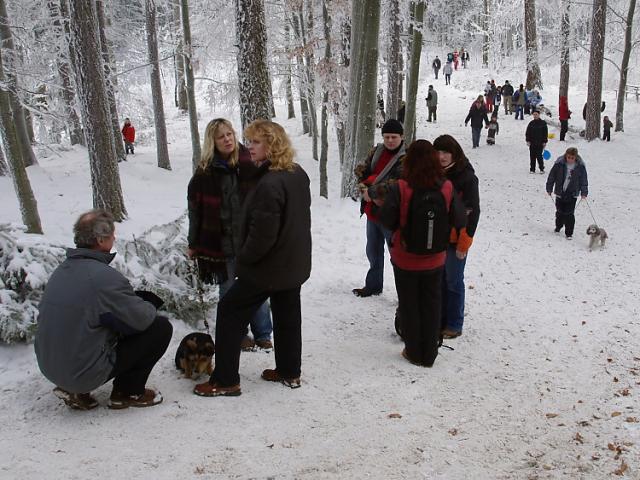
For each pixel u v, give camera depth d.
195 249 4.70
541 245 10.25
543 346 5.51
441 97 36.12
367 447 3.61
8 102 8.79
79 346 3.59
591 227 10.05
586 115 22.41
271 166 3.85
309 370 4.65
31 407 3.92
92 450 3.43
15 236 5.12
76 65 11.46
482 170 18.52
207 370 4.44
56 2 18.88
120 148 20.95
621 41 31.22
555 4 28.84
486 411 4.16
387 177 5.68
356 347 5.20
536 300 7.06
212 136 4.48
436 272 4.69
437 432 3.83
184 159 23.38
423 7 12.56
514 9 37.41
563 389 4.59
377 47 11.28
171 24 24.66
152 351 3.86
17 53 15.55
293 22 18.56
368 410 4.06
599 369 5.00
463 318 5.77
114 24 22.33
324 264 8.00
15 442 3.51
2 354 4.59
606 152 20.56
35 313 4.71
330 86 15.22
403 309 4.79
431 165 4.51
